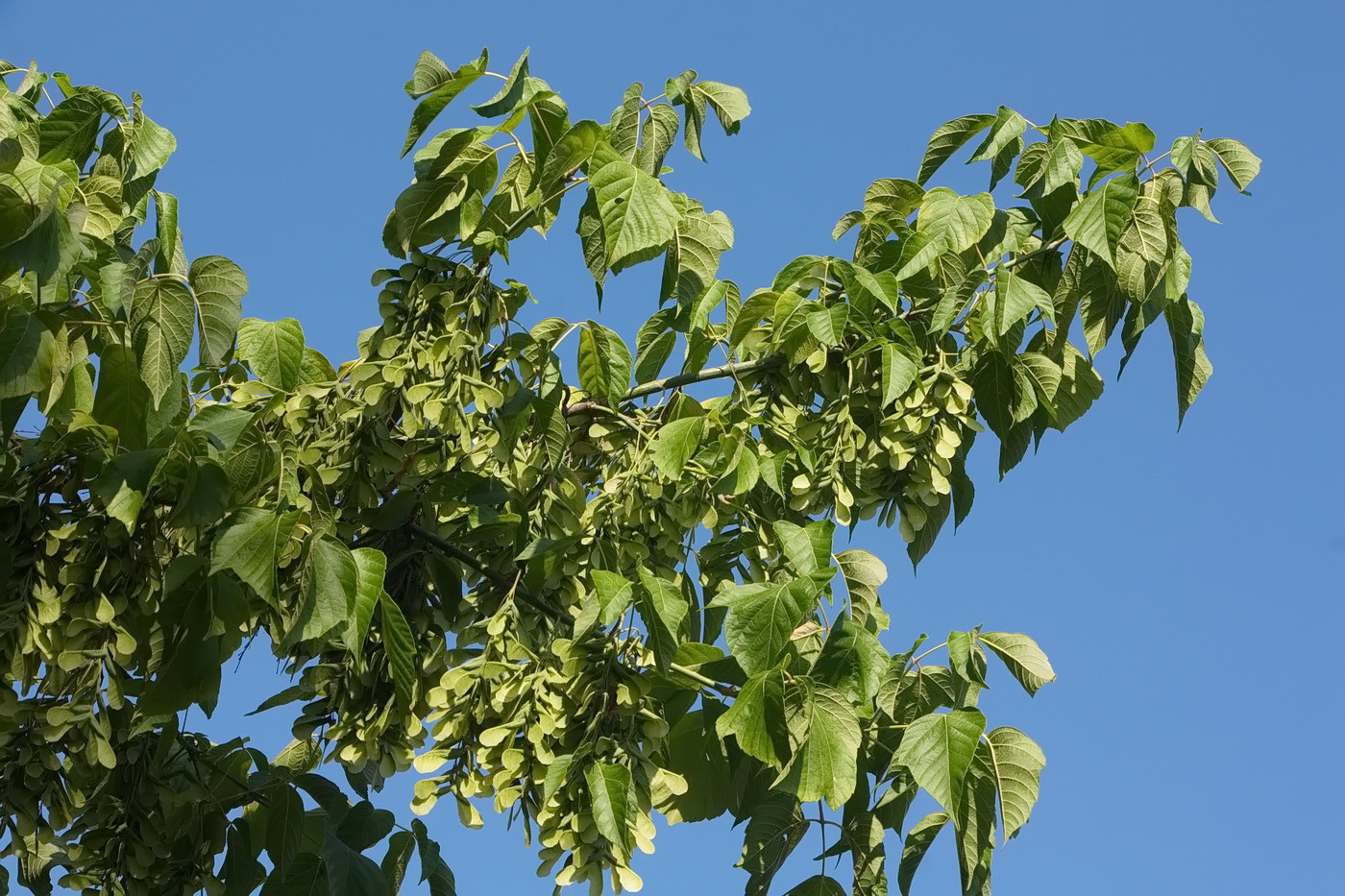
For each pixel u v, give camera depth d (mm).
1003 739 3439
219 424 3010
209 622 2980
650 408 3979
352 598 2861
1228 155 3816
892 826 3734
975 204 3732
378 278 3516
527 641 3350
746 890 3799
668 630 3119
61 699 3059
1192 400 4090
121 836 3389
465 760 3213
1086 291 3951
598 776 3000
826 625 3594
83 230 3393
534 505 3615
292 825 3635
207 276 3135
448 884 3926
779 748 3154
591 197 3547
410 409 3330
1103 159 3885
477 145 3516
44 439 3150
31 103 3820
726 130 4098
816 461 3658
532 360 3521
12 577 3070
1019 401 3840
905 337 3566
